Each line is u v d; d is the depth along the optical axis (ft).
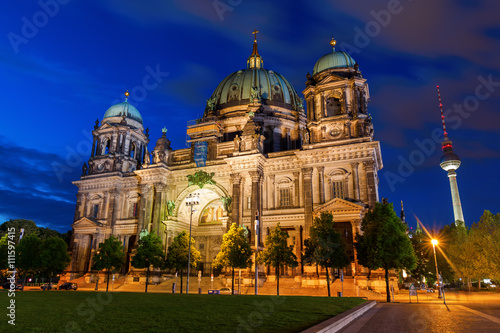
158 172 240.73
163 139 250.98
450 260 266.57
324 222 156.46
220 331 44.96
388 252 135.13
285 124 279.08
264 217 209.87
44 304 76.64
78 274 249.34
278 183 216.54
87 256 257.75
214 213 254.68
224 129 274.57
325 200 195.00
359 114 199.82
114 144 278.05
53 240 220.02
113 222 253.44
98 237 248.93
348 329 56.80
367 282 167.84
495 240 201.05
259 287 185.16
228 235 180.14
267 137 271.90
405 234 142.31
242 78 297.12
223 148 241.14
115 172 262.47
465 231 263.08
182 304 79.92
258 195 209.26
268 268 202.80
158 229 230.68
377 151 203.21
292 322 55.77
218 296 116.57
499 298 151.12
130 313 60.95
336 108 219.61
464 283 280.31
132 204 258.16
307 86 220.84
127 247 247.29
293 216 203.92
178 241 196.85
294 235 208.23
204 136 253.24
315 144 203.82
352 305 90.07
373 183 186.60
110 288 215.72
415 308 96.99
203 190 236.22
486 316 75.46
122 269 240.94
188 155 249.75
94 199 268.21
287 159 214.69
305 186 200.23
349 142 196.65
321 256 149.07
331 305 87.10
